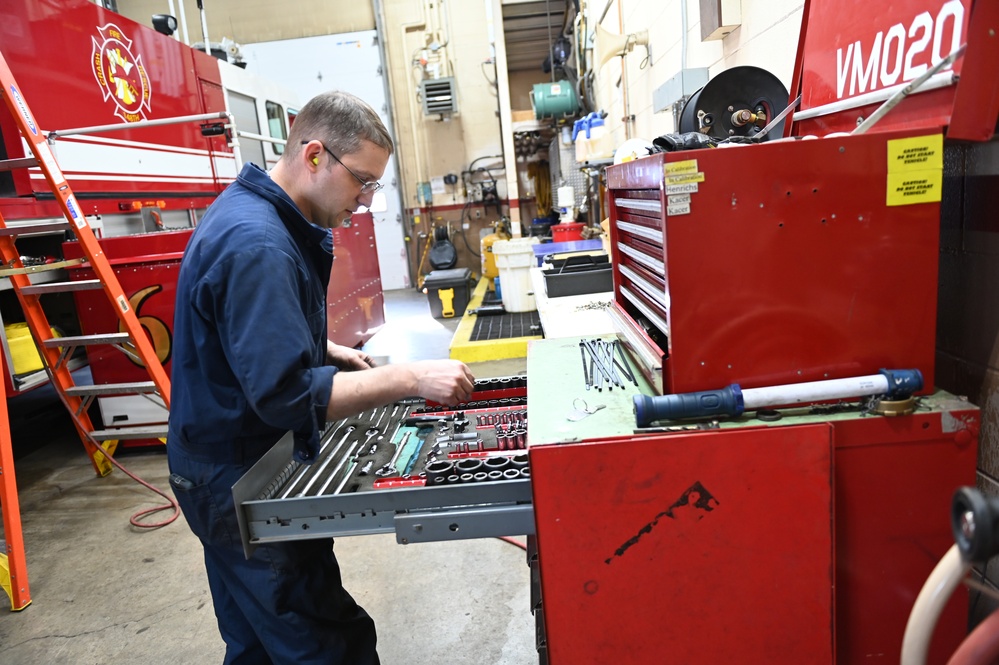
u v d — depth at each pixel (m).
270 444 1.21
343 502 1.04
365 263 5.34
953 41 0.84
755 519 0.87
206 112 4.65
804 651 0.90
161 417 3.28
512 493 1.02
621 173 1.22
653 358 0.98
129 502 2.86
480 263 8.84
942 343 1.12
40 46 3.04
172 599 2.10
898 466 0.87
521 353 2.79
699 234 0.87
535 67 8.54
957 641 0.93
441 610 1.93
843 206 0.86
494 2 4.71
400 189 8.62
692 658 0.92
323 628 1.28
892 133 0.84
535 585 1.45
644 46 3.37
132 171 3.72
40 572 2.31
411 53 8.30
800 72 1.30
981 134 0.85
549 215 7.52
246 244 1.04
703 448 0.85
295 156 1.22
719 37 2.14
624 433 0.89
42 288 2.56
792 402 0.88
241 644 1.37
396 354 4.89
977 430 0.86
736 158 0.85
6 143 2.91
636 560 0.89
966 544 0.57
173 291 3.10
